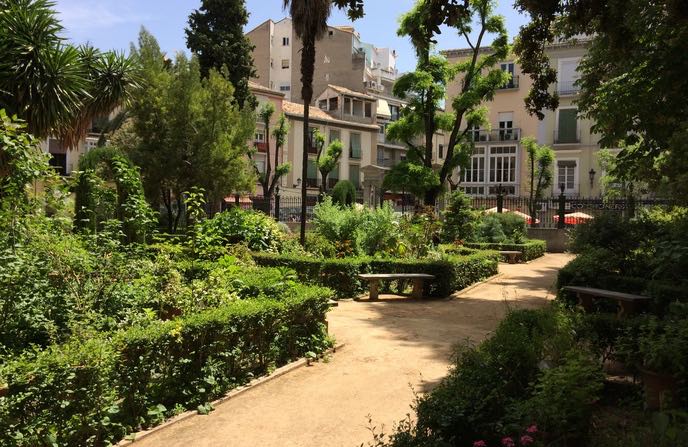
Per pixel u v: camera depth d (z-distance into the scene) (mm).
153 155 21469
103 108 12891
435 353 6688
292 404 4953
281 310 5922
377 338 7477
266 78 59406
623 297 6867
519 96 41781
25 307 4938
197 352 4914
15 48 9656
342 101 50000
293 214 30031
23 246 5191
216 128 22438
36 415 3521
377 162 53938
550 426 3162
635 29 7391
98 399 3861
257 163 42969
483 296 11578
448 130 20469
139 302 5934
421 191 19344
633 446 2879
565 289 8039
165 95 21625
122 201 9836
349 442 4141
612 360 5180
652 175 9117
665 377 3934
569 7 5641
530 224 27109
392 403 4965
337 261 11078
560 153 39344
